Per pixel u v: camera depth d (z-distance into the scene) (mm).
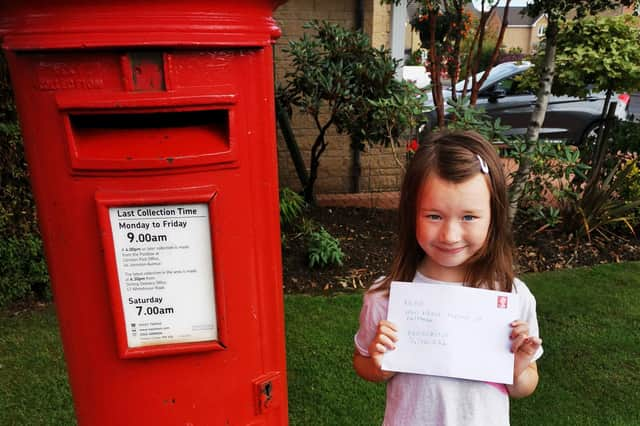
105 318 1255
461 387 1420
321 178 6211
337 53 4734
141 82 1085
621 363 3018
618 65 4469
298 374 2883
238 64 1153
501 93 8391
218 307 1262
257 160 1246
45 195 1196
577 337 3270
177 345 1271
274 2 1222
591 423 2551
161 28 1050
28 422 2533
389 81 4609
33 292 3732
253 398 1395
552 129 8711
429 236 1368
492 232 1420
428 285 1408
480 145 1389
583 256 4504
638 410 2641
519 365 1385
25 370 2928
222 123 1220
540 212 4457
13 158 3443
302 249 4426
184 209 1174
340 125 4867
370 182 6293
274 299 1398
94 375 1310
